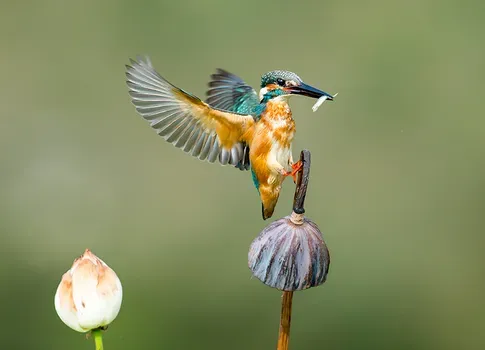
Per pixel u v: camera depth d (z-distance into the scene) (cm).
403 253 1227
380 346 1140
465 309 1198
